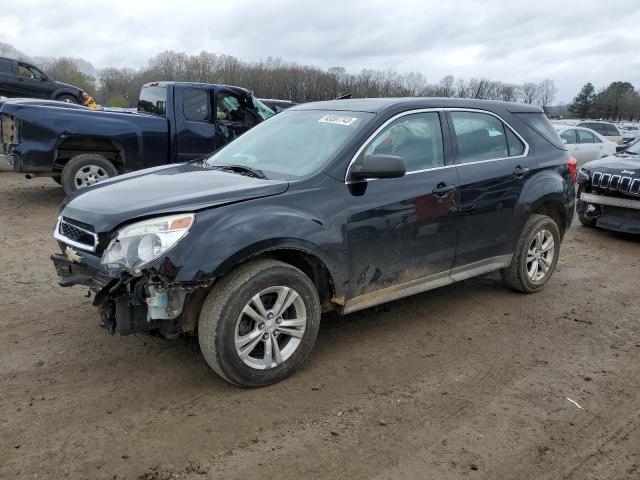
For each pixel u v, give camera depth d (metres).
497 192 4.89
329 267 3.77
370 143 4.11
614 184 7.79
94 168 8.75
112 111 9.55
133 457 2.88
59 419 3.20
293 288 3.60
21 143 8.29
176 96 9.32
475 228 4.75
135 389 3.55
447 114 4.71
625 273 6.56
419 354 4.17
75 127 8.51
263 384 3.60
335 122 4.36
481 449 3.03
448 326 4.73
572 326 4.82
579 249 7.67
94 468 2.79
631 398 3.62
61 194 10.34
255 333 3.50
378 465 2.88
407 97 4.77
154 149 9.21
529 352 4.27
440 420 3.30
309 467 2.85
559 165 5.55
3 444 2.96
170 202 3.39
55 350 4.06
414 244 4.30
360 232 3.93
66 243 3.67
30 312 4.76
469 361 4.09
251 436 3.09
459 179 4.58
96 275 3.51
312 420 3.26
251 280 3.39
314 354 4.12
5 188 10.83
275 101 13.73
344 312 4.02
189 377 3.72
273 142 4.53
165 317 3.28
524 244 5.27
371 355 4.13
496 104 5.23
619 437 3.19
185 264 3.17
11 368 3.78
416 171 4.35
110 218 3.36
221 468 2.82
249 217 3.42
